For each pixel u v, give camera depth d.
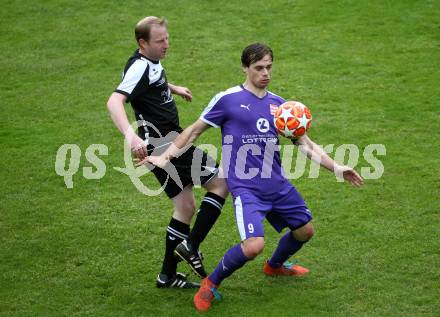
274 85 41.03
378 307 21.28
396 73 42.00
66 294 22.61
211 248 25.67
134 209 28.95
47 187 30.95
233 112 21.27
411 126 35.69
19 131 36.62
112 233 26.86
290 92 40.09
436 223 26.62
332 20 49.38
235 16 50.44
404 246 24.98
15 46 47.31
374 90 40.06
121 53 46.06
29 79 43.12
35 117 38.28
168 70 43.34
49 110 39.12
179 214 22.80
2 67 44.62
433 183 29.94
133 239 26.41
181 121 37.09
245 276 23.67
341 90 40.22
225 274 21.44
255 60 21.00
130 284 23.27
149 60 22.45
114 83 42.38
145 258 25.00
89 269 24.20
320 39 46.75
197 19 50.03
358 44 45.94
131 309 21.72
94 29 49.25
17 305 21.91
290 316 21.00
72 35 48.56
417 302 21.44
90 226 27.44
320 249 25.12
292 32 47.84
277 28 48.50
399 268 23.55
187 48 46.09
